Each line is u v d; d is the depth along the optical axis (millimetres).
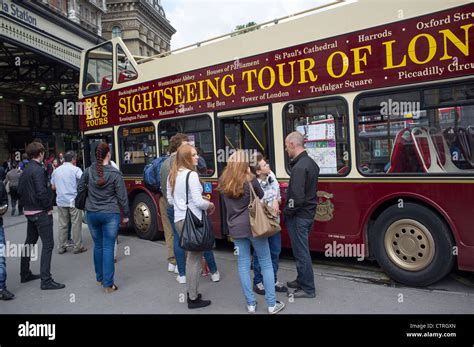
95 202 5426
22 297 5449
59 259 7438
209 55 7027
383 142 5191
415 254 5012
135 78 8516
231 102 6691
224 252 7508
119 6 53531
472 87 4559
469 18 4504
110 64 9266
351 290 5070
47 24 18328
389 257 5207
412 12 4883
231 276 5949
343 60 5430
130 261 7027
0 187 5359
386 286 5191
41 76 22750
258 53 6328
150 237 8578
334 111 5570
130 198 8930
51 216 5820
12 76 24578
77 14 40406
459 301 4621
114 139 9086
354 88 5340
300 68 5848
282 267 6234
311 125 5793
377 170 5250
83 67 10039
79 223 7840
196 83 7234
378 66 5141
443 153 4793
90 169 5516
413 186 4961
